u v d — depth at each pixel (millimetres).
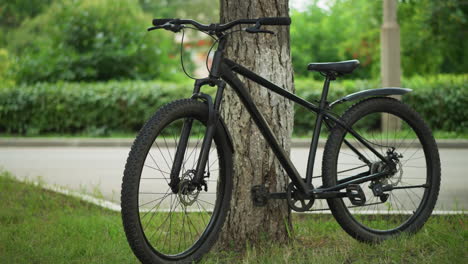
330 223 4375
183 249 3678
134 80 14531
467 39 16234
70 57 14109
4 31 22766
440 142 10539
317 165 8039
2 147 11188
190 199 3105
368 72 18516
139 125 12289
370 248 3691
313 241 3973
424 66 16641
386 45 11148
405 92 3816
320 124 3688
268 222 3783
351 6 17156
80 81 14211
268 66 3719
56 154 10047
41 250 3695
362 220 4512
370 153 3781
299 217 4699
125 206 2893
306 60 18984
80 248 3744
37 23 20500
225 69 3215
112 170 8219
